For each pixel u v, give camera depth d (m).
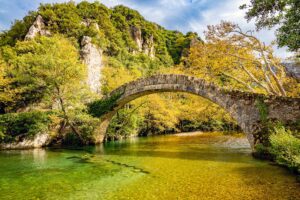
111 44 53.69
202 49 22.02
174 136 34.75
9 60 29.38
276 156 12.91
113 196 8.88
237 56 19.69
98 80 39.38
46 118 23.27
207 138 30.75
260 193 8.76
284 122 14.33
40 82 22.00
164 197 8.61
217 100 17.50
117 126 30.19
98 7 60.16
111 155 18.14
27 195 9.23
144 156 17.45
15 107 28.41
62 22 44.44
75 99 23.05
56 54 25.06
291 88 23.59
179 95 42.06
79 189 9.86
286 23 13.16
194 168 13.16
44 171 13.18
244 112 16.12
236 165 13.55
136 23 75.94
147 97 32.38
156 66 64.50
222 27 20.12
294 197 8.23
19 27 46.62
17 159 16.72
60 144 24.27
